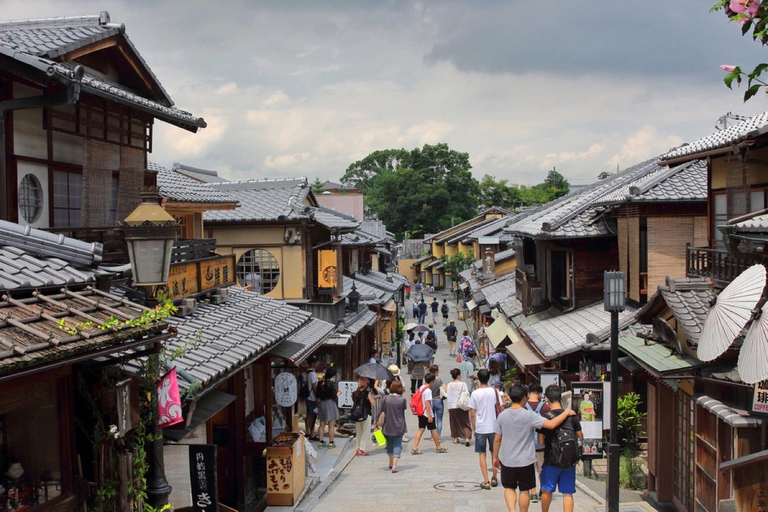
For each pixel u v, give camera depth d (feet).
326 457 51.06
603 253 63.52
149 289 26.71
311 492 40.78
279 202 72.33
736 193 41.27
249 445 38.45
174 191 48.49
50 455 19.47
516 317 76.02
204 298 40.55
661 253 53.88
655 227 53.88
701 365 29.22
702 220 53.47
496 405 39.78
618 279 32.17
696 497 31.86
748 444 26.22
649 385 39.37
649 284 53.93
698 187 53.72
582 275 63.72
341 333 71.87
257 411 41.93
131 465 21.13
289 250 69.87
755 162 36.11
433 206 280.31
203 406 30.55
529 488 29.07
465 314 166.30
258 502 38.70
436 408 56.80
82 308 19.85
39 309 18.74
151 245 25.08
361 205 154.20
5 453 18.29
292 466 37.68
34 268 21.02
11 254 21.34
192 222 53.11
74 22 35.60
